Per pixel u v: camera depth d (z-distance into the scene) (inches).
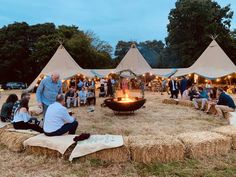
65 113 228.1
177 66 1753.2
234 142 231.5
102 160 203.3
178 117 420.8
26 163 202.7
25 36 1675.7
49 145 211.3
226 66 812.0
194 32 1665.8
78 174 182.1
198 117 418.6
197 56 1561.3
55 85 284.5
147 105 585.6
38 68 1630.2
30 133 241.9
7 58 1627.7
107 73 1101.1
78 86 776.9
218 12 1658.5
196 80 896.3
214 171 185.0
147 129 330.3
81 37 1663.4
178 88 799.1
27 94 273.1
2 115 325.1
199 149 211.2
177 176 177.8
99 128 340.2
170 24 1747.0
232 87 901.8
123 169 189.9
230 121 345.1
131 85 1202.6
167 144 203.0
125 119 408.2
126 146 202.8
